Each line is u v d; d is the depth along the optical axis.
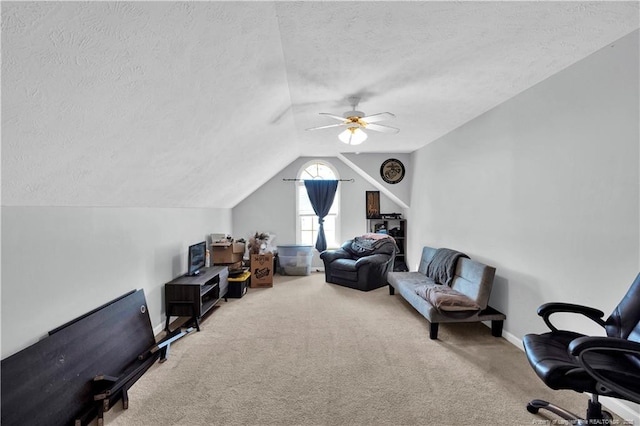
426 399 2.08
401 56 2.13
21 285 1.71
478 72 2.40
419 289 3.50
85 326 2.08
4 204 1.60
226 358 2.66
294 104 3.07
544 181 2.55
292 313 3.82
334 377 2.35
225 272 4.27
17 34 0.93
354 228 6.44
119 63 1.30
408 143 5.03
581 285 2.22
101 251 2.39
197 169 3.05
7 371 1.52
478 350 2.80
